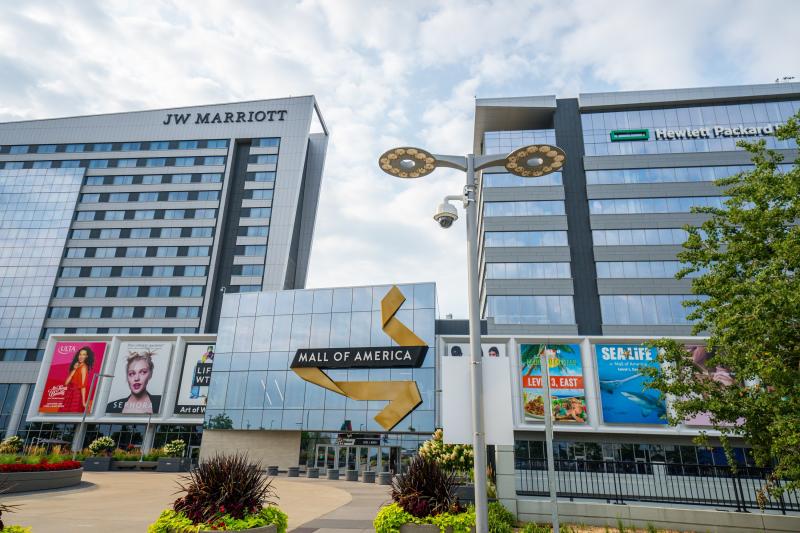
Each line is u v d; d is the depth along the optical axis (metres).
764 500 12.29
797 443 9.62
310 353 44.78
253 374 45.88
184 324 78.50
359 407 41.81
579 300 56.50
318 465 41.75
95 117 94.00
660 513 12.56
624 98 64.69
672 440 37.81
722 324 11.35
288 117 91.31
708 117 63.19
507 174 62.31
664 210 59.03
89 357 52.31
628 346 39.66
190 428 51.28
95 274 83.00
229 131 91.06
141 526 12.87
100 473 34.09
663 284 55.84
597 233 58.94
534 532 11.58
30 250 84.69
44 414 50.78
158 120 92.75
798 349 10.69
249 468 9.59
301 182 92.50
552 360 40.19
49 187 89.06
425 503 9.95
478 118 68.38
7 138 93.69
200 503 8.66
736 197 13.66
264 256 82.44
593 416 38.41
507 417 7.20
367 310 44.81
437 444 15.84
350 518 15.18
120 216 86.62
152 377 51.00
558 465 16.73
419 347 41.88
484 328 55.12
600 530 12.35
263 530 8.48
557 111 65.81
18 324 79.94
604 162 62.09
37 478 21.02
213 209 85.44
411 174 9.43
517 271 57.50
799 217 12.25
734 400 11.89
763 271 10.95
